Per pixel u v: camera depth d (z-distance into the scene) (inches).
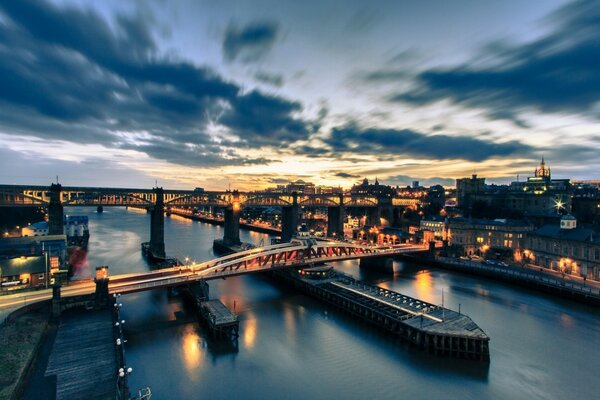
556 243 4409.5
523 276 4067.4
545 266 4579.2
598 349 2511.1
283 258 4394.7
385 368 2278.5
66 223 7568.9
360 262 5369.1
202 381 2124.8
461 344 2429.9
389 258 4894.2
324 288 3654.0
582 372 2218.3
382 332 2837.1
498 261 5034.5
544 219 5748.0
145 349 2514.8
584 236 4079.7
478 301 3545.8
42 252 3846.0
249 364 2321.6
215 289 4074.8
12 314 2474.2
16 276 3186.5
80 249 6437.0
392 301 3152.1
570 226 4493.1
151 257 5797.2
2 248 3959.2
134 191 6112.2
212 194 6983.3
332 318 3147.1
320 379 2158.0
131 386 2065.7
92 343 2222.0
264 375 2194.9
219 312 2878.9
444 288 4047.7
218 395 1994.3
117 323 2443.4
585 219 6441.9
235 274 3676.2
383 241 6953.7
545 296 3703.3
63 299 2738.7
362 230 7504.9
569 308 3319.4
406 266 5374.0
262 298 3737.7
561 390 2038.6
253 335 2773.1
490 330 2824.8
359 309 3120.1
